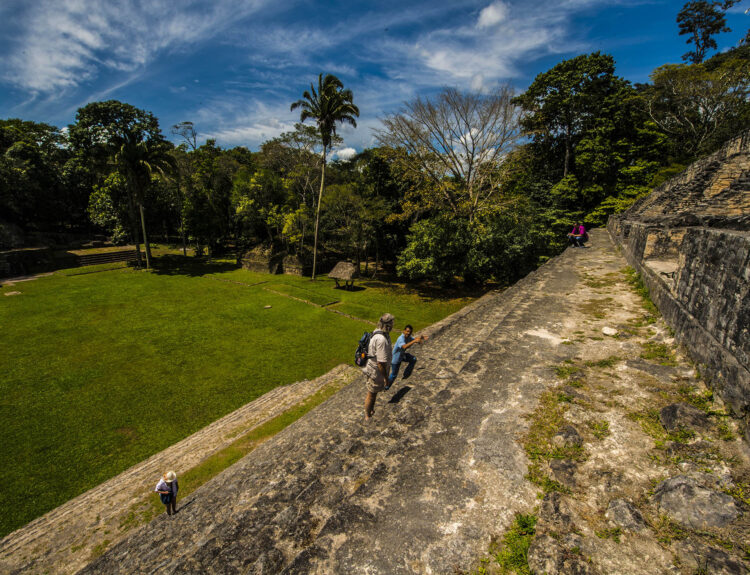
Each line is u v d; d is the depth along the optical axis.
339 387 13.15
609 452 3.55
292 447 6.46
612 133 28.16
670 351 5.57
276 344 17.97
